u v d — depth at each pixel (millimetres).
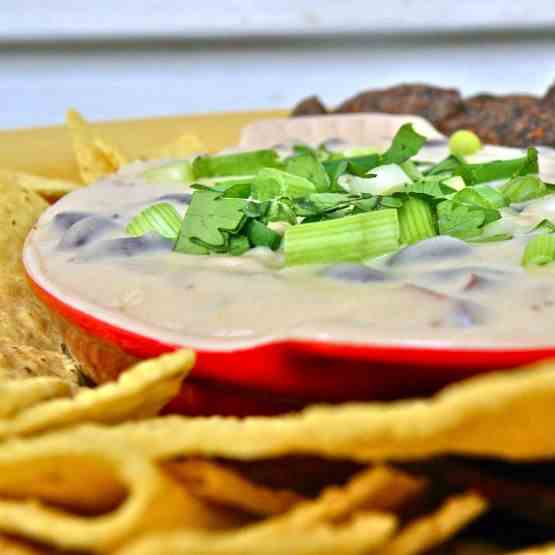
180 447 280
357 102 522
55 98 855
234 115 603
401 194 353
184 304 325
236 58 878
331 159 412
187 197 383
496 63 897
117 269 342
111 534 271
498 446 279
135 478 273
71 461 276
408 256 331
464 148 443
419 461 295
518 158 411
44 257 358
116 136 549
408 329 305
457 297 315
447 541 298
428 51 890
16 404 297
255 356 313
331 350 305
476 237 344
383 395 314
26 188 425
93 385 353
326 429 271
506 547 300
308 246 333
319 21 871
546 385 270
